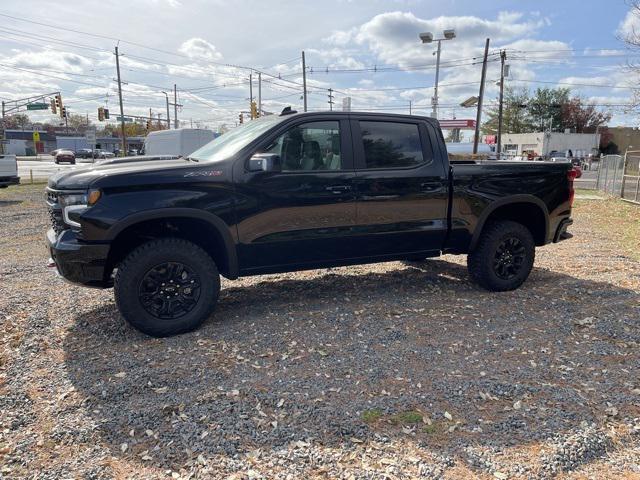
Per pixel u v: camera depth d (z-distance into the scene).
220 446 2.59
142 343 3.93
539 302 4.97
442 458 2.51
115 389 3.16
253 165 4.08
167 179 3.96
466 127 60.50
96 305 4.88
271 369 3.46
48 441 2.65
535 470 2.43
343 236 4.62
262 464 2.46
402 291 5.36
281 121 4.40
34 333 4.13
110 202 3.84
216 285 4.20
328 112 4.60
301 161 4.46
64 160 53.84
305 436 2.67
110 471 2.41
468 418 2.87
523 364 3.57
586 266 6.59
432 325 4.30
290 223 4.39
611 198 17.66
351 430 2.73
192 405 2.98
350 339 3.98
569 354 3.75
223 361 3.59
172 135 21.91
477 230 5.18
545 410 2.95
